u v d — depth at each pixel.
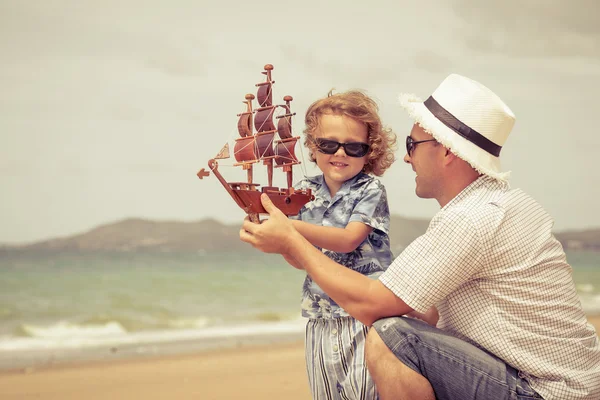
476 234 1.96
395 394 2.03
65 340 8.53
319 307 2.53
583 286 19.72
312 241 2.36
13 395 4.68
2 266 22.50
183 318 12.41
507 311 2.01
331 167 2.58
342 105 2.54
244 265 23.25
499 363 2.01
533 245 2.03
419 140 2.24
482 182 2.15
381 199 2.57
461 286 2.07
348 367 2.44
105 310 14.09
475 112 2.15
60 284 18.88
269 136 2.22
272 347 7.22
